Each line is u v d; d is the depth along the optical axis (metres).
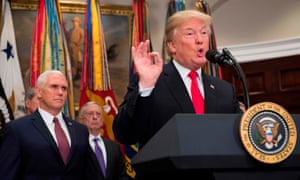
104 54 4.87
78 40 5.34
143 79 1.34
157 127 1.59
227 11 5.78
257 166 0.91
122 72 5.50
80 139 3.25
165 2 5.70
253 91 5.71
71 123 3.32
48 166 2.97
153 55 1.36
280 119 0.94
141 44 1.36
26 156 2.96
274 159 0.91
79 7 5.39
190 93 1.71
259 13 5.69
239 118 0.93
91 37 4.85
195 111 1.66
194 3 5.62
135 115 1.40
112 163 4.02
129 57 5.51
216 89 1.77
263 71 5.65
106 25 5.49
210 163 0.88
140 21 5.16
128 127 1.42
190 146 0.88
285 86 5.52
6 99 4.61
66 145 3.13
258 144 0.91
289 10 5.50
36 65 4.64
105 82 4.82
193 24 1.69
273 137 0.92
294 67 5.46
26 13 5.20
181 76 1.73
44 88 3.17
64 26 5.22
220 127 0.92
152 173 1.03
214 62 1.44
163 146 0.92
